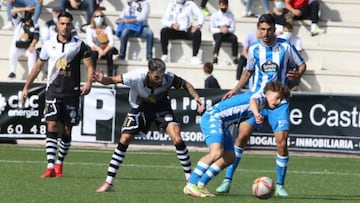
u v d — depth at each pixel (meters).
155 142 47.66
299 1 59.44
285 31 54.72
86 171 35.12
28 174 33.12
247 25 59.94
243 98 26.92
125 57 57.47
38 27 56.25
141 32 56.69
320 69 57.34
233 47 56.88
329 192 30.03
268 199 26.98
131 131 27.97
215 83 50.38
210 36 60.16
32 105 47.44
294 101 46.56
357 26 60.19
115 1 62.91
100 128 47.53
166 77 27.84
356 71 56.44
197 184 27.23
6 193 27.02
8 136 47.41
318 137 46.66
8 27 58.69
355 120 46.44
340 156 46.62
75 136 47.66
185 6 57.03
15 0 58.41
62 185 29.59
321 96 46.53
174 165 38.91
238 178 34.38
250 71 29.97
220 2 56.59
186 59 57.88
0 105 47.22
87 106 47.50
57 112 32.19
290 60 29.59
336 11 62.38
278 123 28.23
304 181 33.78
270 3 62.44
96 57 53.44
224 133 26.94
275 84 26.31
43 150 44.69
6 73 57.91
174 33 56.94
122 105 47.50
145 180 32.38
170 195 27.36
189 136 47.28
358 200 27.78
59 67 31.88
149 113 28.22
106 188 27.97
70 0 59.22
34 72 32.75
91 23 55.56
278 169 28.50
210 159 26.70
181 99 47.19
